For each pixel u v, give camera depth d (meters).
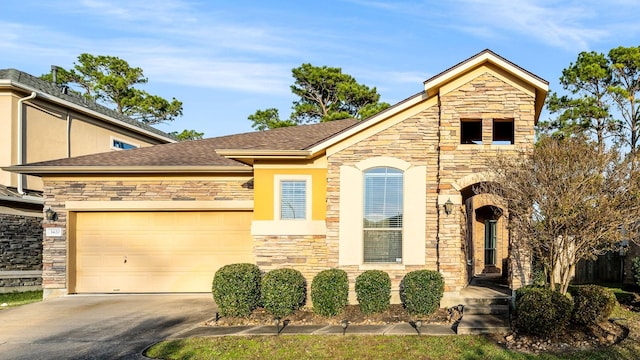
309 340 9.34
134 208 14.82
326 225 12.67
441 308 11.62
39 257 17.14
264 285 11.31
